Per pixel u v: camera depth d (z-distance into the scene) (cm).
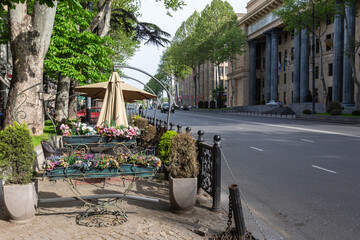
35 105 1073
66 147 767
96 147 764
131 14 2498
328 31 4812
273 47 6041
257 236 428
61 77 1788
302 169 868
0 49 2177
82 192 594
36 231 406
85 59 1488
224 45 6306
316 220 492
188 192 489
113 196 467
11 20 1038
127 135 741
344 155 1084
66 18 1487
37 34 1048
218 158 524
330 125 2562
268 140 1556
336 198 599
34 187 444
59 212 480
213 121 3222
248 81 7306
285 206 562
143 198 478
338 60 4147
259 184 715
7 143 428
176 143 505
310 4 3706
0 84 2180
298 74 5322
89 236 395
